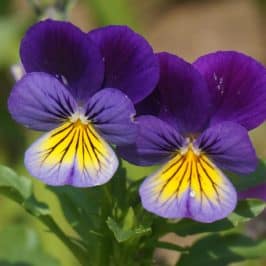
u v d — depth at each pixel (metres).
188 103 0.18
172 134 0.17
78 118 0.18
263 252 0.20
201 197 0.17
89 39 0.18
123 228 0.19
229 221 0.19
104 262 0.20
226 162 0.18
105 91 0.17
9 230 0.23
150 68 0.18
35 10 0.24
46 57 0.18
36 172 0.17
